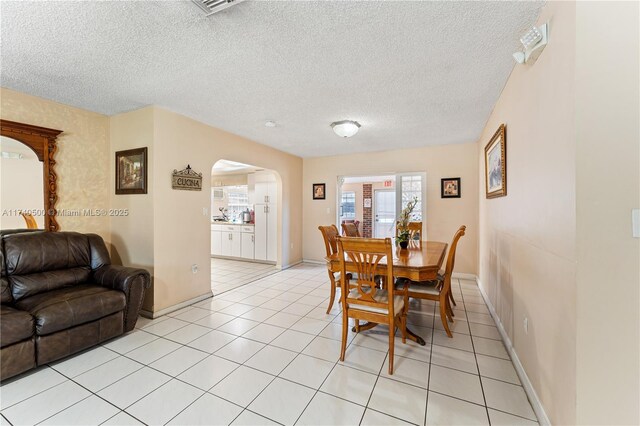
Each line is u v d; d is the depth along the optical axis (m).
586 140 1.16
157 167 2.93
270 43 1.81
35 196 2.70
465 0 1.43
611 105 1.14
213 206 7.26
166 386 1.80
